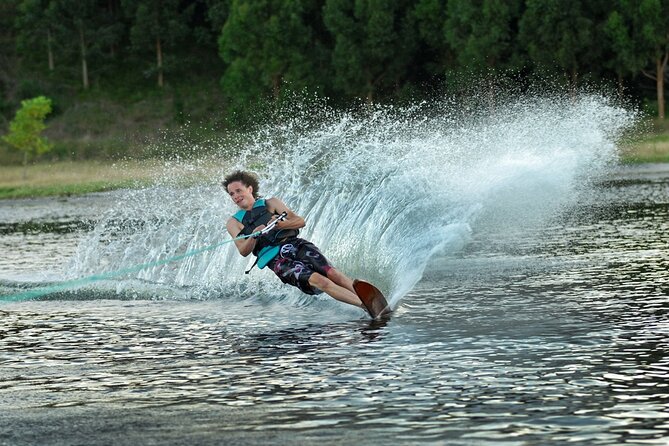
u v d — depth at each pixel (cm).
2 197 8112
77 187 8394
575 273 2361
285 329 1831
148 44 17625
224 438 1163
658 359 1469
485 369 1449
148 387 1422
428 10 13575
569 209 4038
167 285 2439
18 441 1179
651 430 1139
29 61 17988
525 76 12544
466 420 1201
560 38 12319
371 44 13588
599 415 1203
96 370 1545
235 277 2469
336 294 1964
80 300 2295
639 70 12512
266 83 13900
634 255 2627
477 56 12444
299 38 13838
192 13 18012
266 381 1428
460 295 2111
